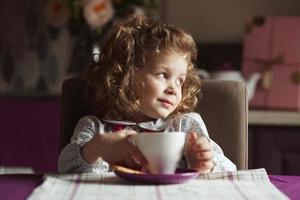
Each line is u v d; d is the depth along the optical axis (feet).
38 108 9.10
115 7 8.21
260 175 3.25
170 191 2.81
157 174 2.94
